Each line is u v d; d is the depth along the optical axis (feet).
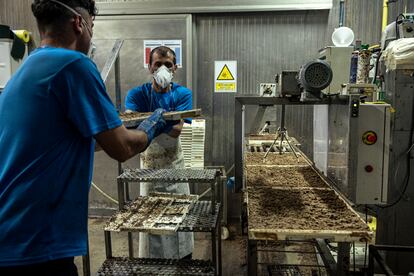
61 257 3.82
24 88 3.69
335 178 6.63
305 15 11.88
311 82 5.54
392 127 8.41
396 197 8.63
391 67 7.08
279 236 4.47
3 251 3.68
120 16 12.21
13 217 3.71
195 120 11.59
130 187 12.46
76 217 3.96
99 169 12.92
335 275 6.25
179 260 5.76
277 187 6.61
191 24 12.09
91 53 5.24
